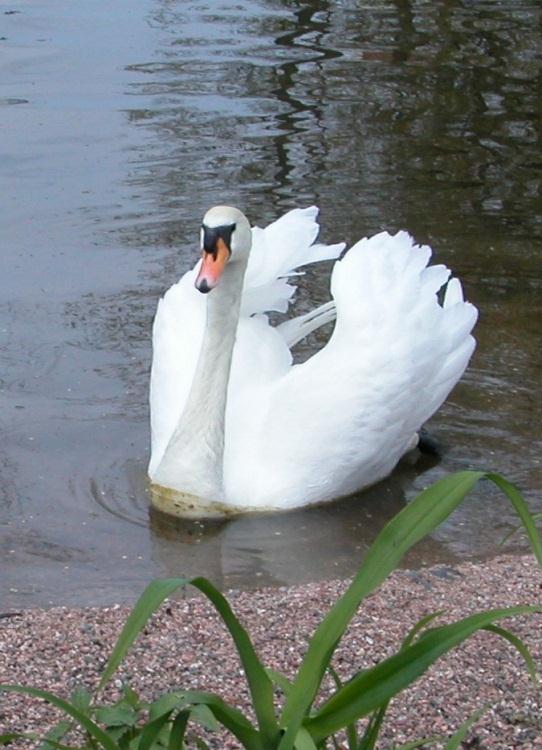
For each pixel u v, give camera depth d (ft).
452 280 31.35
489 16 67.56
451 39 63.52
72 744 17.19
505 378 33.96
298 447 28.60
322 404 28.81
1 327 35.45
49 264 39.40
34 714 18.01
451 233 42.45
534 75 58.34
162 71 57.16
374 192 45.39
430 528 12.15
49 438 30.14
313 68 58.44
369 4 69.51
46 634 20.76
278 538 27.12
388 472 29.94
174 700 12.90
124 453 29.76
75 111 52.01
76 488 28.19
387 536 12.23
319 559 26.17
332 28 65.00
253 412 29.66
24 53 58.95
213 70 57.57
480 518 27.53
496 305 37.93
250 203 43.91
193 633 20.99
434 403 29.94
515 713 18.34
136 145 48.78
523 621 21.40
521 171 47.67
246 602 22.40
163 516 27.53
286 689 13.84
